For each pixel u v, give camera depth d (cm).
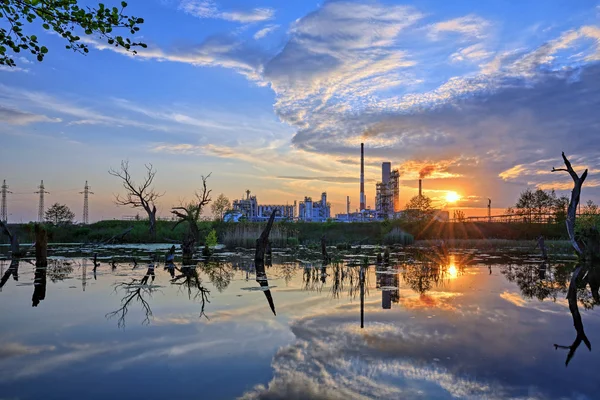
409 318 830
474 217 6166
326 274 1617
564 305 987
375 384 495
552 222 5141
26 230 4203
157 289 1223
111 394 467
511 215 5856
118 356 601
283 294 1130
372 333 717
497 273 1658
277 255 2603
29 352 622
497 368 549
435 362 570
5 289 1231
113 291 1186
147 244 3838
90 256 2498
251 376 520
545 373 531
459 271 1727
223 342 667
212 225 4541
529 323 796
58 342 674
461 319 825
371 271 1717
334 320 814
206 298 1066
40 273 1650
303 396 459
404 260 2297
